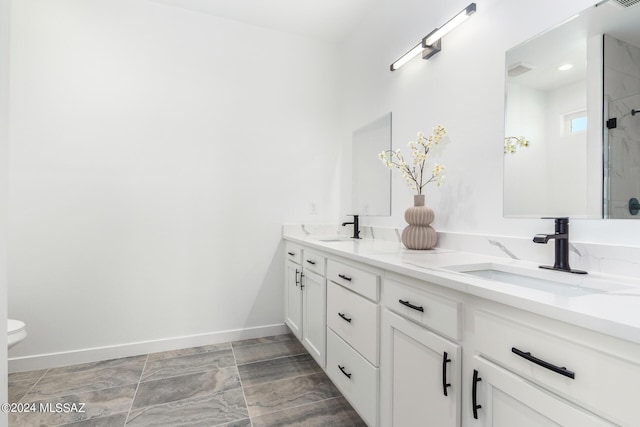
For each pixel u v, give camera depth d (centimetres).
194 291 240
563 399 64
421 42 175
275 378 192
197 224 241
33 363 201
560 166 116
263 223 260
